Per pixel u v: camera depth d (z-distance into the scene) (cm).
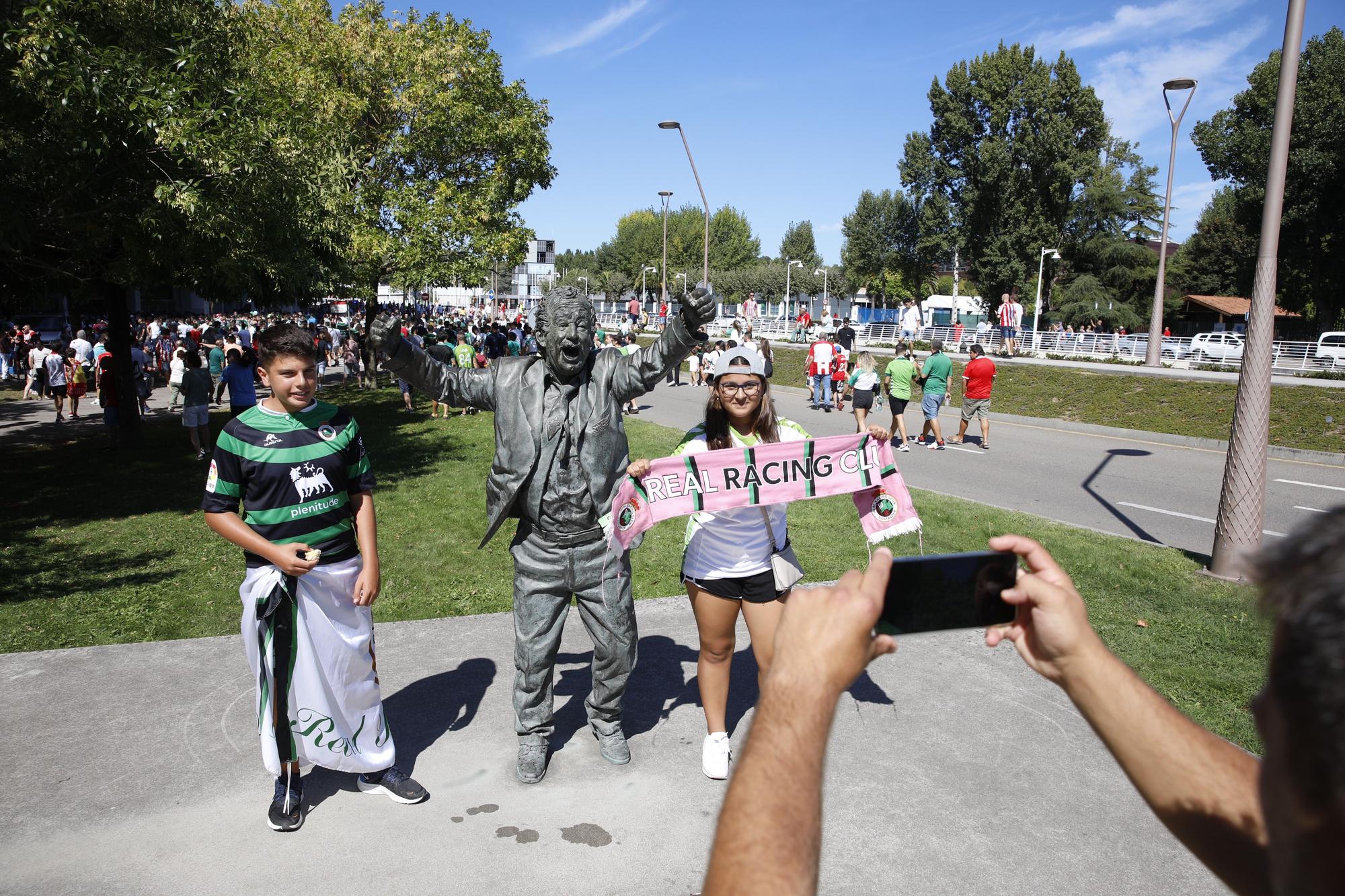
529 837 318
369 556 320
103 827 319
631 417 1842
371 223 1806
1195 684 454
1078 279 5350
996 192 5247
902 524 363
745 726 410
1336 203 3728
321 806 337
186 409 1352
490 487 354
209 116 901
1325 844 56
